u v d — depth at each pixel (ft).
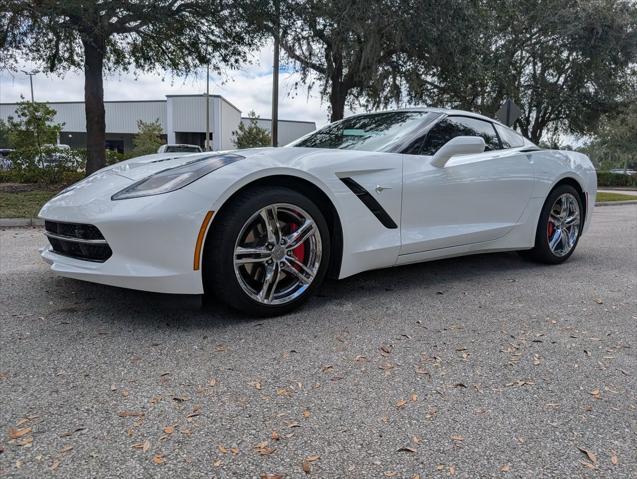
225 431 4.90
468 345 7.29
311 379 6.06
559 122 62.03
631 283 11.21
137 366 6.31
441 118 10.92
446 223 10.42
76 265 7.73
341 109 40.63
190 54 35.83
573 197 13.35
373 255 9.23
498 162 11.45
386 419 5.18
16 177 37.24
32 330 7.47
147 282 7.21
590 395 5.82
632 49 51.13
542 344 7.40
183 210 7.20
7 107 133.80
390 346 7.17
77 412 5.18
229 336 7.39
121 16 30.96
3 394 5.52
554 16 48.21
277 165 7.93
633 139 89.56
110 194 7.78
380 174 9.24
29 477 4.13
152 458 4.44
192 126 131.85
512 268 12.67
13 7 26.14
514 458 4.57
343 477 4.25
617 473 4.37
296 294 8.44
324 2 32.12
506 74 47.03
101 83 34.83
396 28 33.58
